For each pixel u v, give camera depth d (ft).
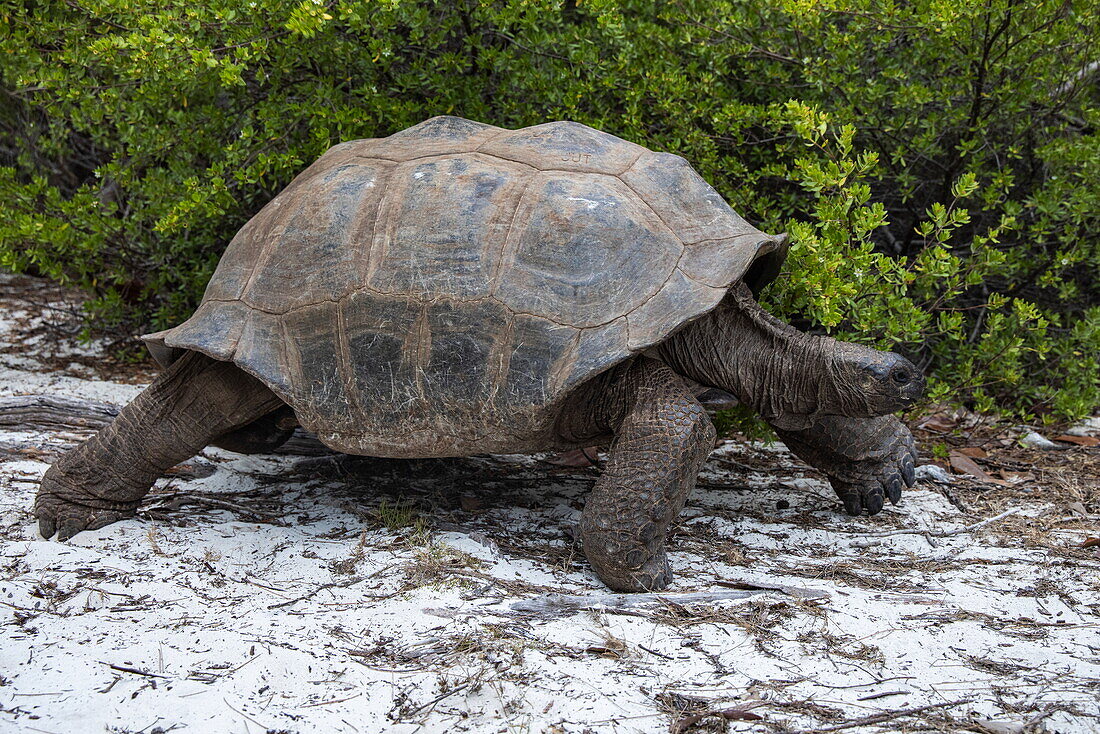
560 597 9.81
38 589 9.69
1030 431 17.13
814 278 12.64
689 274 10.44
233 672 8.05
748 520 12.85
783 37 16.71
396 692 7.89
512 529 12.16
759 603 9.75
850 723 7.57
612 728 7.45
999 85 16.49
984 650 8.87
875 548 11.89
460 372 10.37
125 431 11.71
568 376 9.92
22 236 17.31
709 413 14.44
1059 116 17.83
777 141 16.79
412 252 10.66
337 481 13.98
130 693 7.66
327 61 15.99
